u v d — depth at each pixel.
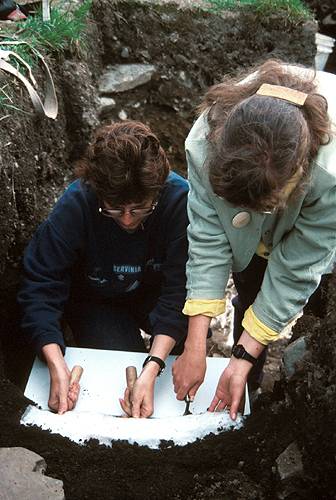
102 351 1.86
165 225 1.85
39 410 1.68
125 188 1.62
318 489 1.50
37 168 2.23
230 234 1.52
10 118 2.03
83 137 2.62
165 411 1.74
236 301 2.13
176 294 1.85
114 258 1.89
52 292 1.84
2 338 2.06
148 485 1.54
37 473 1.43
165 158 1.71
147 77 3.07
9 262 2.02
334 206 1.41
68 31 2.59
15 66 2.21
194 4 3.17
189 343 1.61
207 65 3.17
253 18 3.20
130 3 3.03
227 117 1.26
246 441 1.62
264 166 1.18
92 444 1.60
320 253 1.51
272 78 1.34
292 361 1.72
